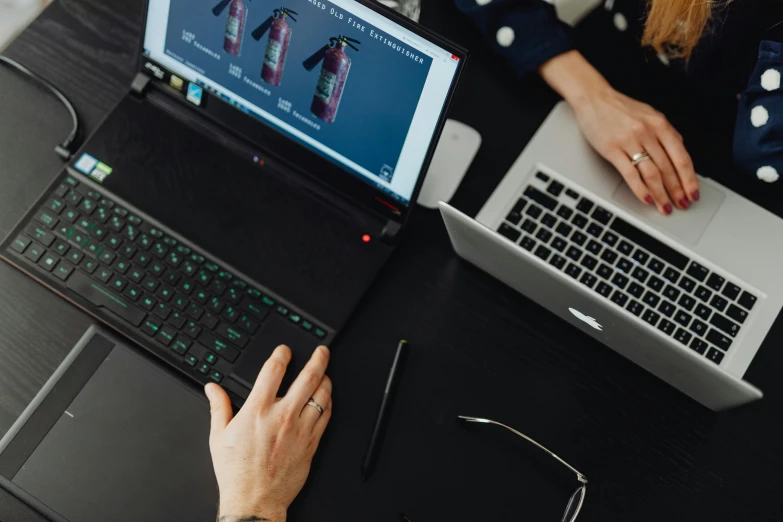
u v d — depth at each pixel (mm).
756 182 1060
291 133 964
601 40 1167
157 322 926
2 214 987
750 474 912
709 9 1004
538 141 1063
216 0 895
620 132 1051
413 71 822
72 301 934
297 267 964
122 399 893
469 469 904
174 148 1020
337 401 922
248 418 865
